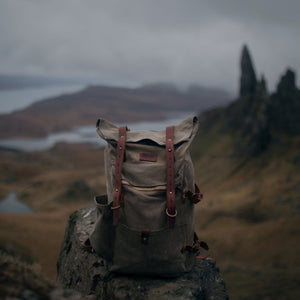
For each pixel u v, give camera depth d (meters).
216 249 73.19
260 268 54.75
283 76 179.25
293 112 168.25
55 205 155.62
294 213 92.50
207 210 104.31
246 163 161.50
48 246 59.66
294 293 37.81
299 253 63.12
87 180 195.12
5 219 80.94
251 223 89.81
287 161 147.12
